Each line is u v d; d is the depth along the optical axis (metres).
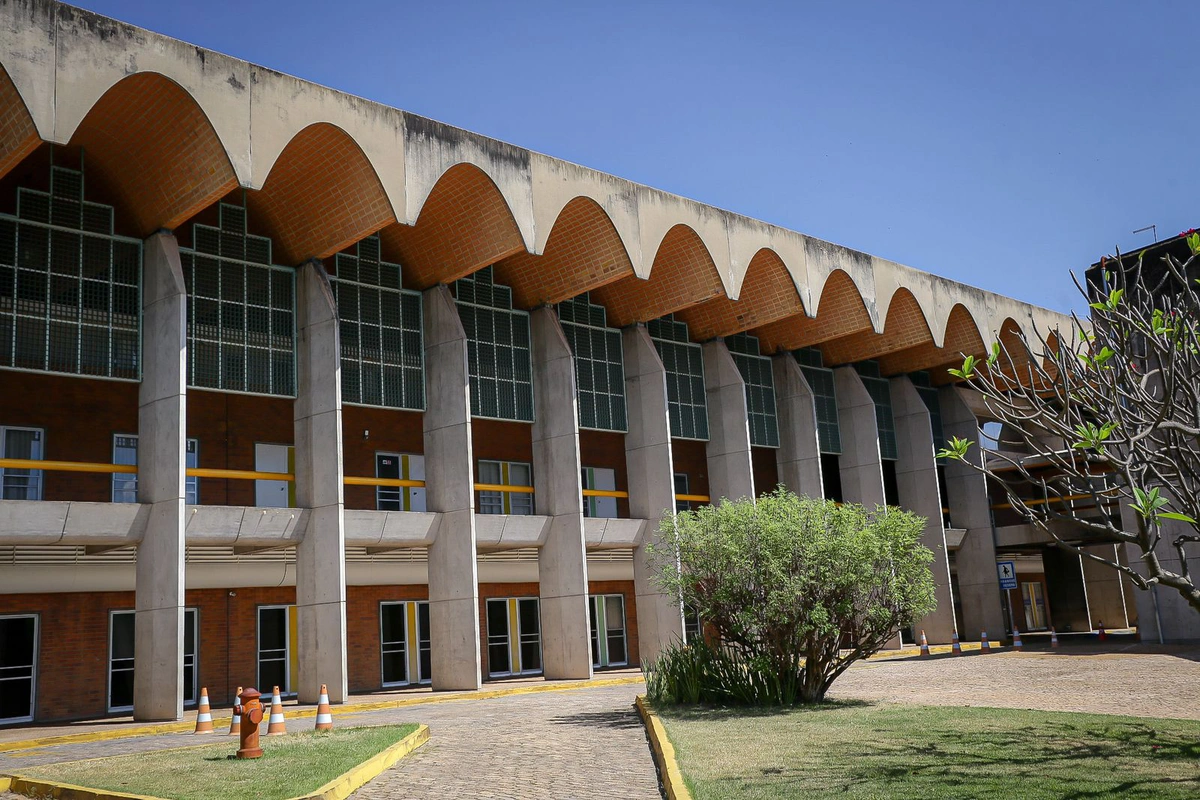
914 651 34.31
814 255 32.88
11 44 17.31
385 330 25.84
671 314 33.81
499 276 29.58
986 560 39.97
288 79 21.25
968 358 8.74
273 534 22.64
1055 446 38.53
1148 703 15.71
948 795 8.41
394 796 9.46
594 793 9.30
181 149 20.62
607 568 33.03
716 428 33.84
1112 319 8.21
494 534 27.06
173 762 11.82
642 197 28.09
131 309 21.42
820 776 9.50
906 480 39.69
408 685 28.34
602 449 33.69
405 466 28.48
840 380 38.81
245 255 23.48
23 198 20.22
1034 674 22.16
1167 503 7.84
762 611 17.11
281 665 25.73
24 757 14.33
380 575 27.44
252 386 23.03
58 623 22.17
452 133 24.08
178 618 19.62
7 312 19.59
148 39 19.14
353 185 22.89
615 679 26.73
